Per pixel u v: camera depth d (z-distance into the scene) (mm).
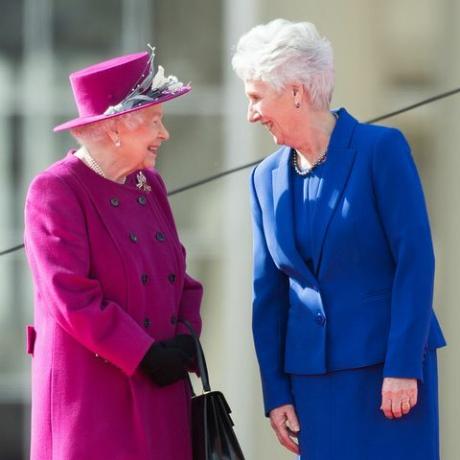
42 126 28359
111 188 18953
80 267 18438
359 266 18656
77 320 18281
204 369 18969
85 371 18641
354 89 26609
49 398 18656
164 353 18672
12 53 28344
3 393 28391
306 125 18688
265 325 19484
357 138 18750
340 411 18766
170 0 27953
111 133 18781
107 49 28250
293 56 18359
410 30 26562
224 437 18812
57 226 18438
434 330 19156
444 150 26453
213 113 27688
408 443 18766
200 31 27797
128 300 18750
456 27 26469
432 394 18938
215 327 27625
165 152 27750
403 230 18422
